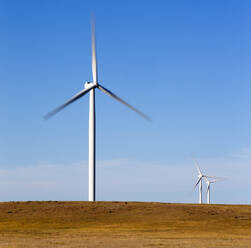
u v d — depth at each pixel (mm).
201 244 58594
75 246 55719
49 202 100062
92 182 98062
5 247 54719
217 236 68625
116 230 74500
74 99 95062
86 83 98250
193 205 101312
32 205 96062
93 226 79062
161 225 80312
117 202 101125
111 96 96562
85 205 95688
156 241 61094
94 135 98125
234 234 72125
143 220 84875
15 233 70688
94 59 98562
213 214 91125
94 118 98188
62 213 89188
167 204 101500
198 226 80000
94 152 98125
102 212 90375
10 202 100625
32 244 57594
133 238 64438
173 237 66188
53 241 60812
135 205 97312
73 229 75875
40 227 77938
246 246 57375
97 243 58781
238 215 91312
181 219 86125
